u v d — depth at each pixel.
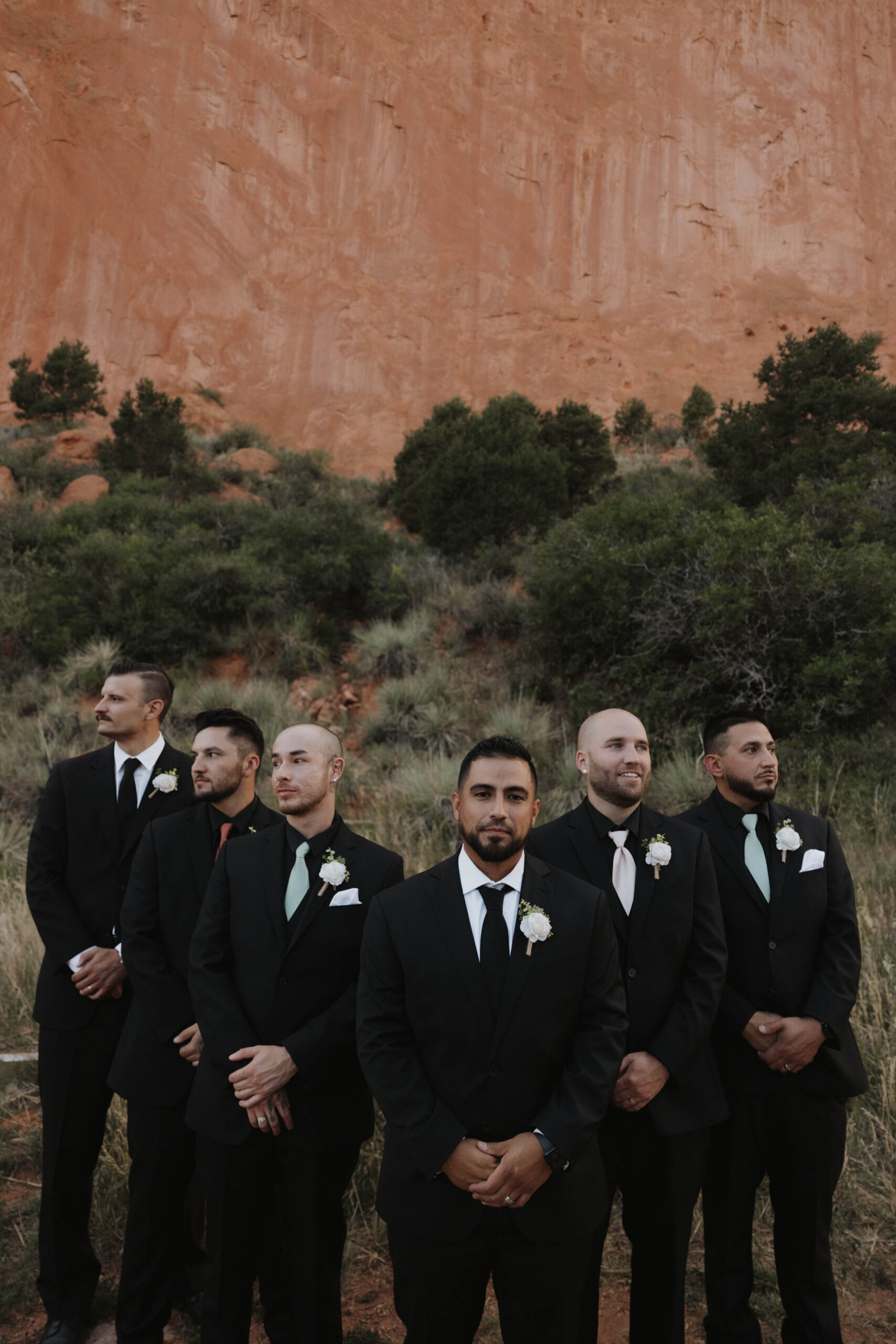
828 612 8.64
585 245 43.09
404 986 2.54
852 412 13.80
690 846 2.94
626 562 9.59
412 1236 2.36
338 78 44.00
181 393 36.22
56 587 12.12
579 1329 2.62
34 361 37.81
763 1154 2.88
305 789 2.91
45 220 39.84
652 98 45.34
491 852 2.44
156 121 42.12
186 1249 3.33
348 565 12.72
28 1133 4.27
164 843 3.19
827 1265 2.81
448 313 40.75
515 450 14.73
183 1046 2.96
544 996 2.44
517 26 46.16
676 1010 2.72
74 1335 3.01
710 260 42.78
